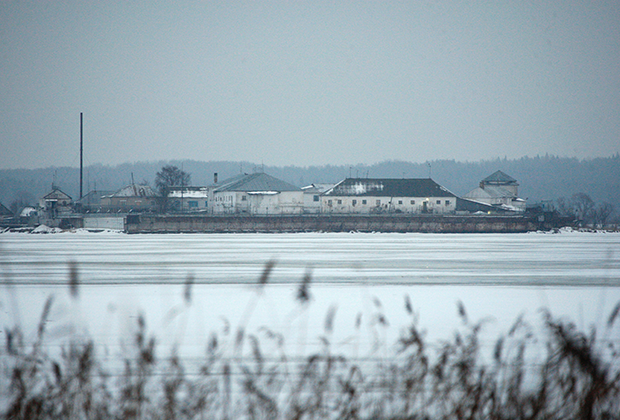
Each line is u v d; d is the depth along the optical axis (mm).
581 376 32062
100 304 105188
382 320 35094
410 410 34531
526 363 53281
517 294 122250
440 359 36156
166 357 59406
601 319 88250
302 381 36188
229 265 188375
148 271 168875
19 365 35312
